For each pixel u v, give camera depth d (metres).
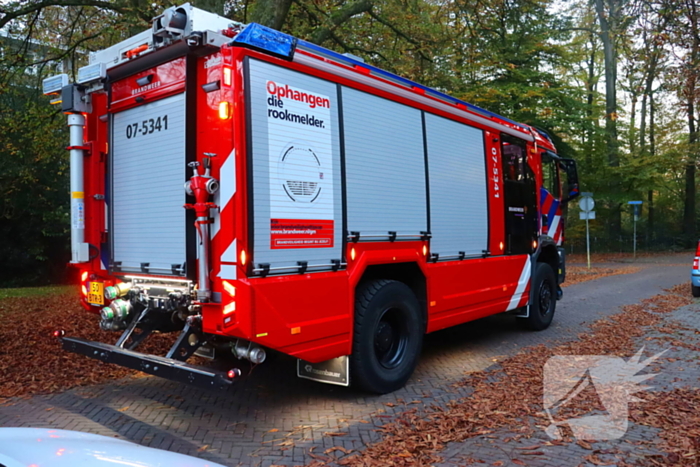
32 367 6.10
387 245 5.23
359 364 4.88
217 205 3.96
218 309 3.96
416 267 5.62
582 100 25.02
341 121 4.77
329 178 4.61
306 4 11.30
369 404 4.92
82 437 2.15
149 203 4.64
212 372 3.74
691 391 5.05
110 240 4.99
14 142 12.48
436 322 5.89
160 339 7.02
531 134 8.26
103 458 1.85
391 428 4.25
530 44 21.19
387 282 5.18
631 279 16.61
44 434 2.13
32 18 11.63
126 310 4.66
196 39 3.93
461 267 6.31
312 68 4.52
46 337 7.60
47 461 1.76
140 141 4.71
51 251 20.84
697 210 39.03
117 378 5.82
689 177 33.72
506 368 6.03
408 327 5.45
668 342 7.20
